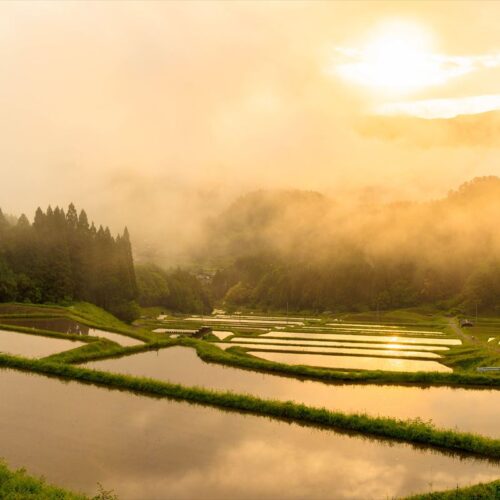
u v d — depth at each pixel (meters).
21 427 37.22
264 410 42.12
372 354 78.31
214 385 53.41
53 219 135.50
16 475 27.25
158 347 74.06
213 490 28.94
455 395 52.72
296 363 69.19
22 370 53.78
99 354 66.25
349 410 45.78
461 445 35.66
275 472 31.44
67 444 34.31
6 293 116.31
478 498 28.64
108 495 26.83
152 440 35.62
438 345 93.44
